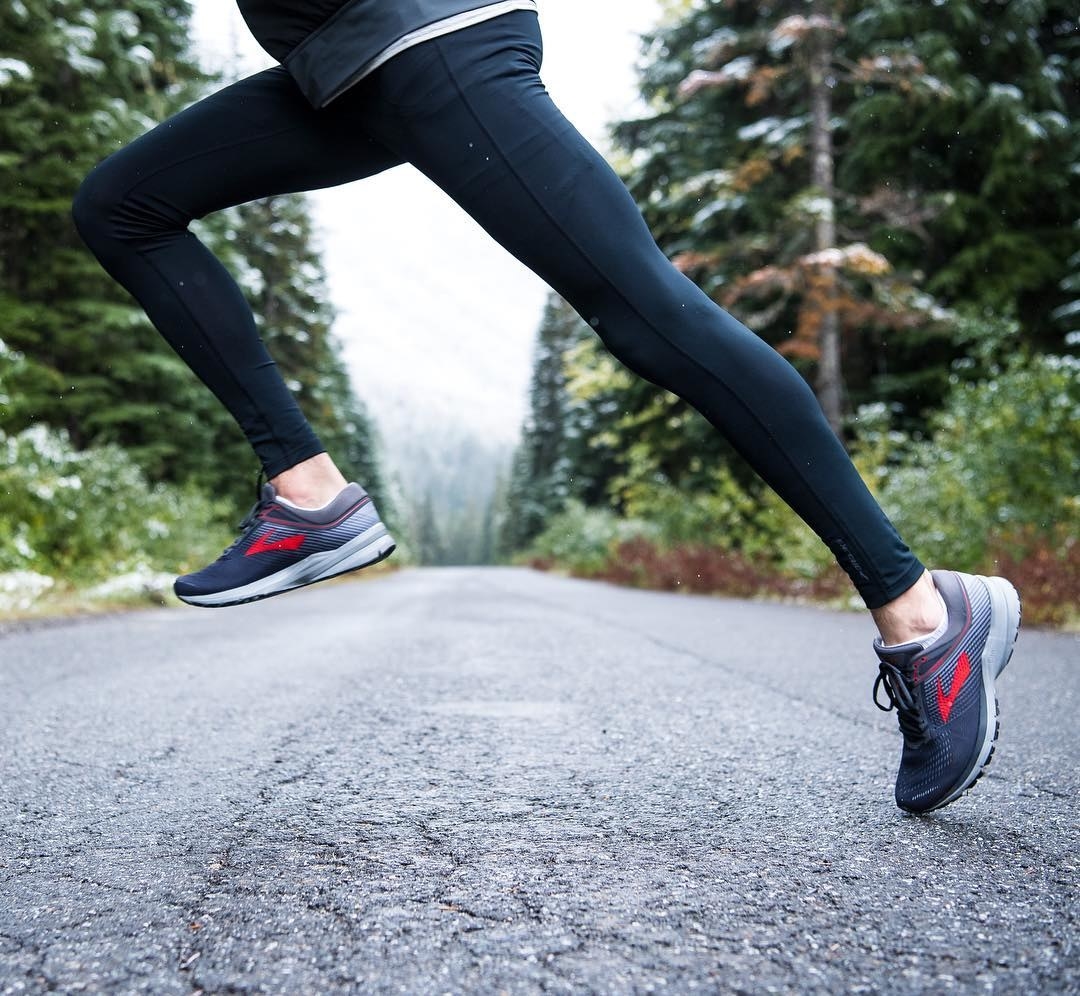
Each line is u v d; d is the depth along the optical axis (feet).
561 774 6.09
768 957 3.10
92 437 46.26
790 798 5.41
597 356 52.70
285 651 15.01
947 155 42.42
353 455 137.80
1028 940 3.25
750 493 42.96
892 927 3.37
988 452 25.54
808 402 4.49
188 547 38.55
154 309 4.97
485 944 3.23
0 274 40.65
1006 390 26.17
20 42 36.22
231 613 26.71
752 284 37.76
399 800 5.39
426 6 4.20
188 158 4.81
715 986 2.89
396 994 2.85
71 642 16.56
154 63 45.60
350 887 3.84
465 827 4.79
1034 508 24.82
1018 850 4.34
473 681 11.14
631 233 4.36
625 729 7.84
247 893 3.77
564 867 4.09
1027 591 19.26
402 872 4.03
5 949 3.22
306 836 4.63
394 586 56.85
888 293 37.27
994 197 41.37
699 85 39.32
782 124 40.14
